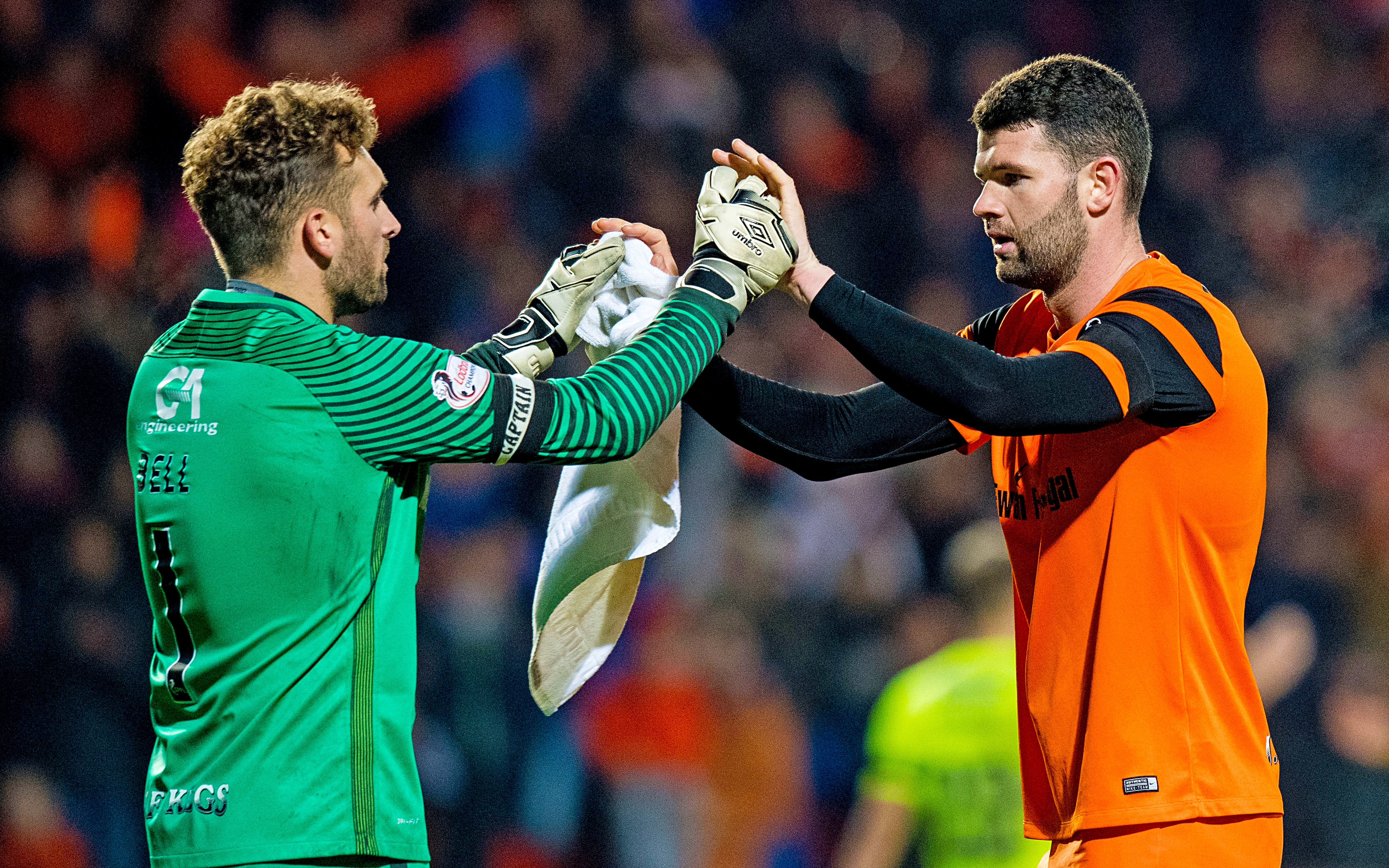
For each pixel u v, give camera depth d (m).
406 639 9.09
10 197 28.02
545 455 8.98
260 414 8.77
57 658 23.84
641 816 25.55
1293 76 40.44
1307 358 34.81
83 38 29.77
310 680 8.73
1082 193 9.72
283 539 8.73
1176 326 9.32
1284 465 31.53
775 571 27.84
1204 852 9.17
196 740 8.85
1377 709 23.70
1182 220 37.75
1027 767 10.35
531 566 27.19
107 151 28.86
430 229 30.45
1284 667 21.17
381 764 8.83
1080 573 9.57
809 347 32.69
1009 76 9.98
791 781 26.36
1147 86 39.94
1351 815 23.39
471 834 24.50
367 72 32.53
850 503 28.97
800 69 37.06
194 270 27.02
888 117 37.50
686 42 35.12
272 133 9.12
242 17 31.89
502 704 25.38
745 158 10.16
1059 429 8.91
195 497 8.84
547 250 31.61
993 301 36.34
